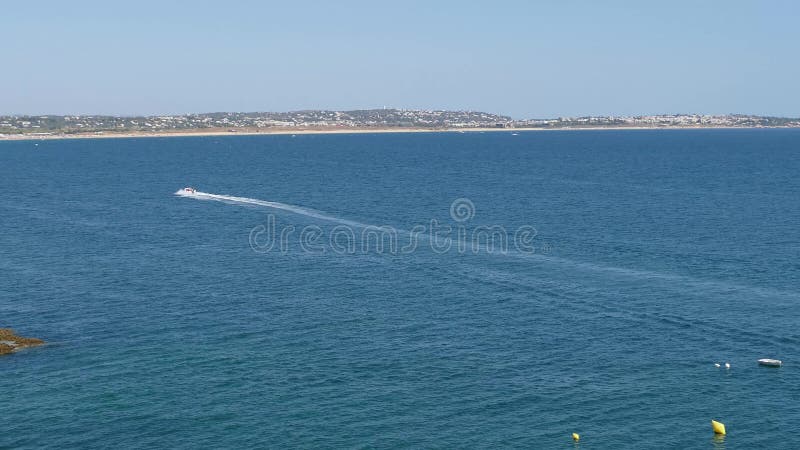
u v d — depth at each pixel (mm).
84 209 160750
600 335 74562
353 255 110375
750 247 113750
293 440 54438
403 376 65125
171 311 82938
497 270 100125
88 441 54250
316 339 74000
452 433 55375
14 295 89438
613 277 95625
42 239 124688
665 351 70188
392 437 54812
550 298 86938
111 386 62906
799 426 55875
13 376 64875
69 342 73125
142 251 114438
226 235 127875
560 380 64125
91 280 96312
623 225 135500
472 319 79938
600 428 55969
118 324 78500
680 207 158875
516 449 53156
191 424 56656
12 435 54938
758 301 84375
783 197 175875
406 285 93375
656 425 56312
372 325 78125
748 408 58750
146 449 53219
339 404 59844
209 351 70750
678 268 99812
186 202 171500
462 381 64062
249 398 60844
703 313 80500
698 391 61719
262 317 80812
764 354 69188
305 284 94125
